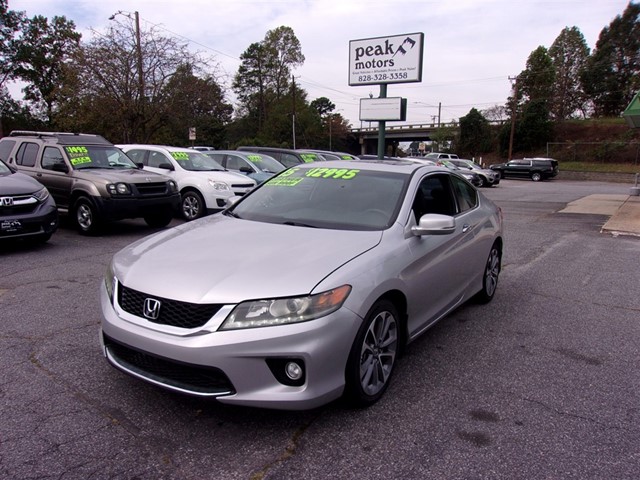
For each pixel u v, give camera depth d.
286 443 2.77
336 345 2.78
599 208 16.06
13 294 5.32
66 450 2.65
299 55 84.06
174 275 2.92
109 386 3.34
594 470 2.61
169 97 23.23
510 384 3.58
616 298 5.84
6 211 6.98
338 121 92.19
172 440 2.77
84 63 21.47
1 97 50.53
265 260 3.01
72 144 9.45
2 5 47.78
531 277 6.79
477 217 4.98
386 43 20.09
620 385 3.61
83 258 7.07
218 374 2.65
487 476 2.54
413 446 2.78
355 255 3.14
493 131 60.06
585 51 72.00
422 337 4.48
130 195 8.78
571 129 54.06
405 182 4.12
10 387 3.29
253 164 13.13
